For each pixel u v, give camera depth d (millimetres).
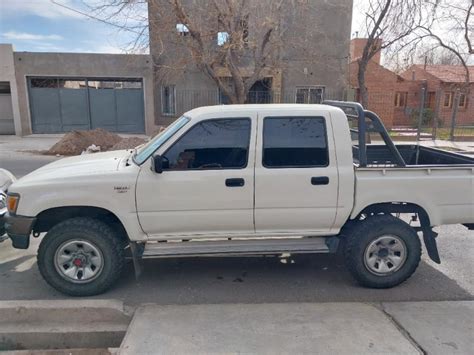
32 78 17344
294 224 3465
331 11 17844
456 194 3473
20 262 4109
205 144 3314
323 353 2529
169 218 3322
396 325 2867
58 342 2939
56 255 3307
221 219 3369
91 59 17141
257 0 12945
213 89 18609
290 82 18500
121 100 18094
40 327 2986
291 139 3363
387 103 20469
